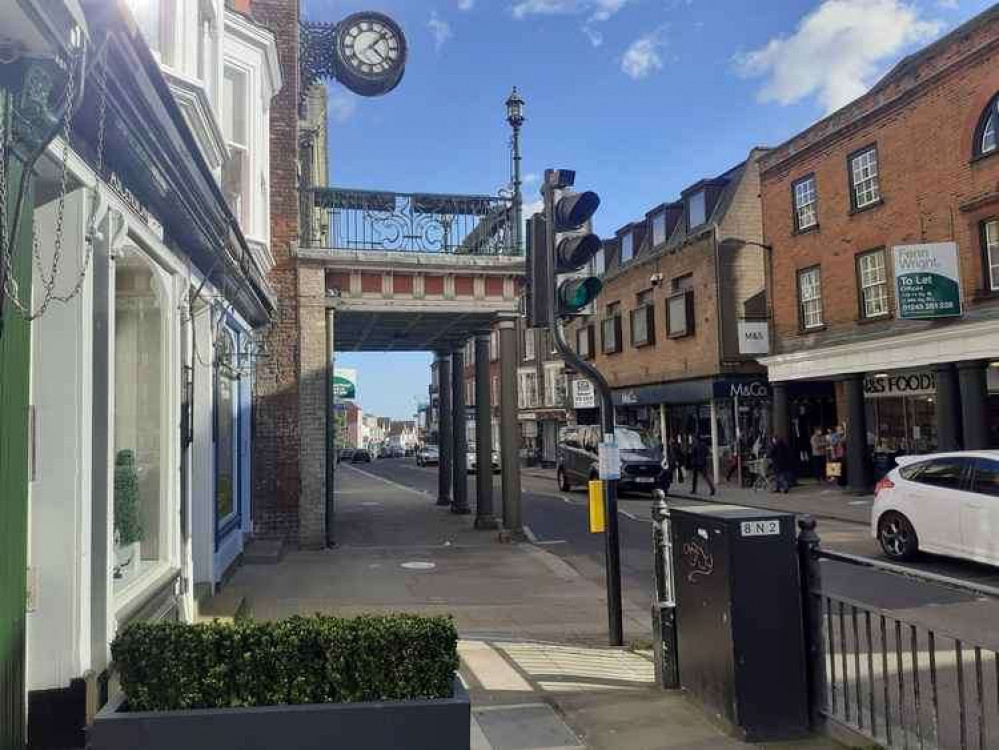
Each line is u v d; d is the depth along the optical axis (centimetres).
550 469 4072
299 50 1469
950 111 1769
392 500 2252
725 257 2669
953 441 1775
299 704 363
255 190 1089
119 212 507
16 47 322
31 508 423
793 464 2355
